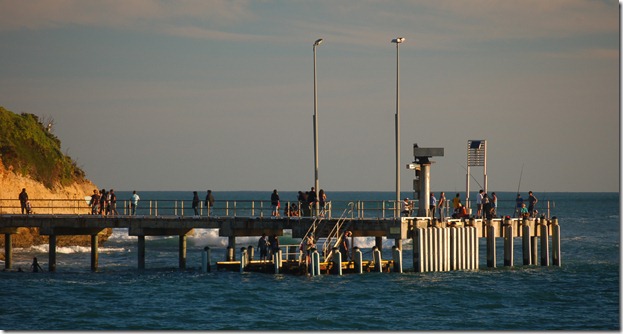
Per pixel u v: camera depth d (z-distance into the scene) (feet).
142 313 534.78
